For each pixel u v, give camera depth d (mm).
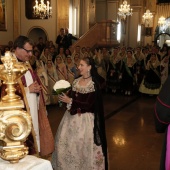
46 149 2980
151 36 22891
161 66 8766
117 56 9359
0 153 1278
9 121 1205
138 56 9578
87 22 15234
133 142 4754
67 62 8297
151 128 5539
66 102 2984
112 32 13328
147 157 4148
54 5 12773
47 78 7105
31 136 2637
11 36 12273
